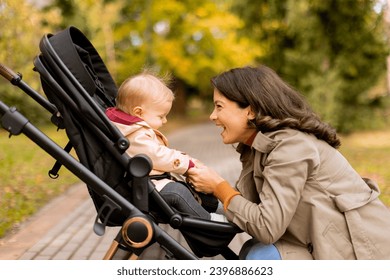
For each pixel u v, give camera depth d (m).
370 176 12.78
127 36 32.72
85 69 3.36
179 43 31.88
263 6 26.66
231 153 19.14
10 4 15.15
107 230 7.70
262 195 3.19
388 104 25.48
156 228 3.22
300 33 23.50
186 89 50.62
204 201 3.71
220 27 30.83
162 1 30.77
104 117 3.19
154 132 3.59
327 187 3.22
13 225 7.98
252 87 3.30
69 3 27.72
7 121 3.18
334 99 23.48
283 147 3.18
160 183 3.44
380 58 24.22
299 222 3.27
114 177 3.32
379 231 3.22
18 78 3.77
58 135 24.34
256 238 3.26
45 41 3.27
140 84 3.56
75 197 10.30
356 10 23.02
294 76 23.92
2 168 13.36
